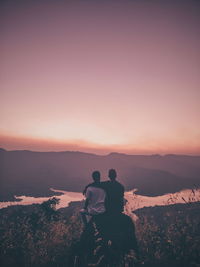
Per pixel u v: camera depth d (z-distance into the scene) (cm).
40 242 423
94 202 392
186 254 381
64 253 412
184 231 409
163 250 400
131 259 358
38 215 513
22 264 391
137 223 452
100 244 370
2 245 408
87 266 365
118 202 392
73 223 486
